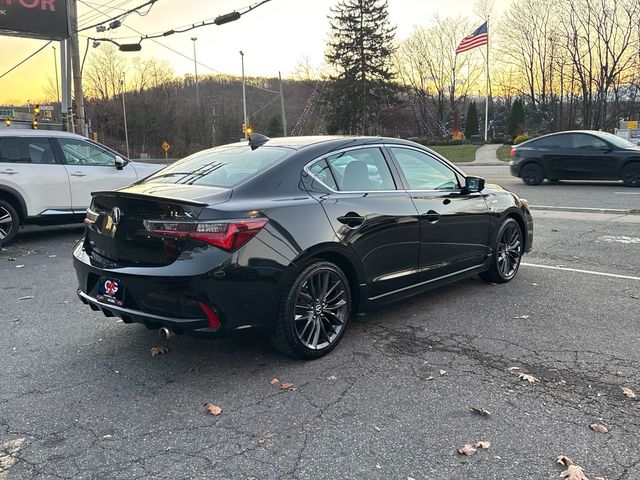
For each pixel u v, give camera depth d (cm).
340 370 395
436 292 585
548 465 280
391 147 494
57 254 830
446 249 521
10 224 865
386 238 454
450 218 520
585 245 809
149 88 9306
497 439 304
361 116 6041
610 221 1003
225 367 403
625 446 295
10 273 707
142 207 376
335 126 6144
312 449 297
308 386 371
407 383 373
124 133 8881
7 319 521
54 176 896
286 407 343
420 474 274
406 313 517
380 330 473
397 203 468
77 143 940
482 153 4056
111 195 389
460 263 544
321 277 410
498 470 276
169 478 274
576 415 328
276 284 378
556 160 1546
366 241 437
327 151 441
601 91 4712
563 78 5675
